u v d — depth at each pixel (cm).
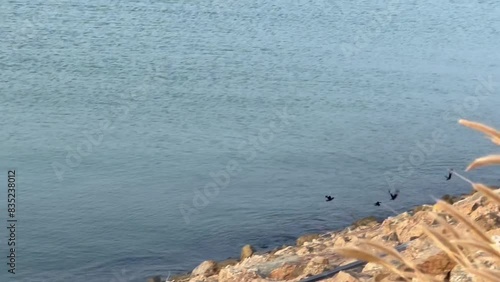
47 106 4409
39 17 7275
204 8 8288
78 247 2561
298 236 2667
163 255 2505
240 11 8275
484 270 290
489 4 10138
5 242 2580
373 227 1872
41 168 3316
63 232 2655
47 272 2422
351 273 1013
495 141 299
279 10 8494
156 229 2688
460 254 297
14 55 5759
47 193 3016
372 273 1012
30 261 2469
